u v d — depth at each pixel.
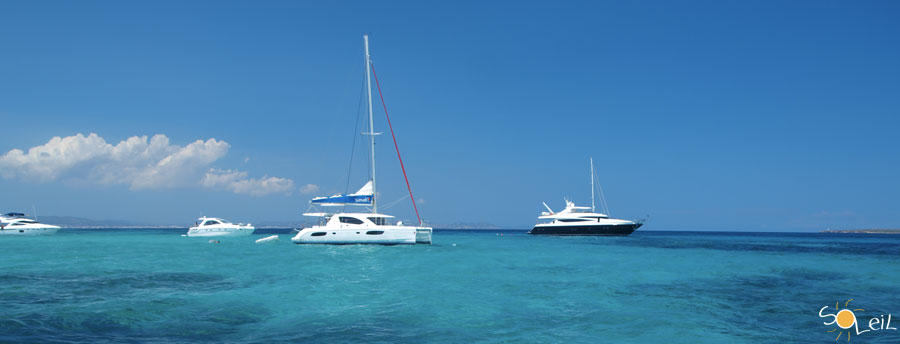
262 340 7.27
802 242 53.69
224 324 8.36
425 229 28.78
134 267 17.08
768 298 11.53
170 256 22.00
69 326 7.87
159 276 14.59
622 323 8.78
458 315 9.35
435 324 8.59
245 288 12.38
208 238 45.00
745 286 13.60
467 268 17.42
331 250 25.12
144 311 9.27
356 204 28.05
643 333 8.08
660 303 10.77
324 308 9.91
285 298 10.98
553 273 16.23
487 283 13.63
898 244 49.53
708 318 9.23
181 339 7.26
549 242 41.88
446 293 11.85
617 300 11.12
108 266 17.38
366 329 8.14
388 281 13.84
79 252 24.48
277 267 17.33
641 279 14.92
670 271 17.23
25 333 7.25
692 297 11.60
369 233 27.42
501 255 23.86
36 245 31.27
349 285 13.02
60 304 9.77
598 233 54.69
